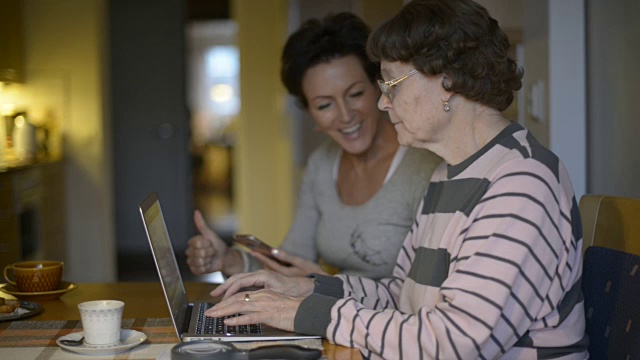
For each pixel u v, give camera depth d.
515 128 1.60
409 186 2.24
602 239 1.82
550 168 1.52
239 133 7.30
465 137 1.61
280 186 7.18
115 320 1.52
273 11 7.10
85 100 6.32
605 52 2.43
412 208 2.23
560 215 1.50
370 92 2.29
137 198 7.91
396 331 1.47
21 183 5.11
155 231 1.71
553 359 1.55
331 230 2.38
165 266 1.70
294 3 5.94
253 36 7.14
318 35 2.28
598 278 1.71
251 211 7.23
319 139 5.83
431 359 1.44
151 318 1.80
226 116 13.84
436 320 1.44
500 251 1.44
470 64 1.55
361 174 2.36
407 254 1.92
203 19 9.97
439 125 1.61
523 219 1.45
